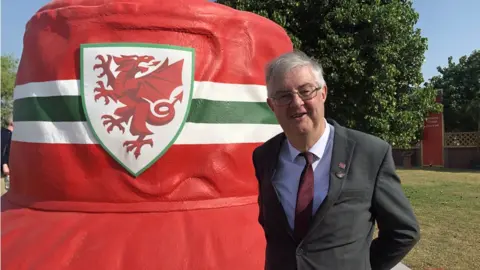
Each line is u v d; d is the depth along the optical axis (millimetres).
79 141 3348
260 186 2117
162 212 3316
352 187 1826
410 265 5000
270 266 1973
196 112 3449
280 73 1856
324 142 1948
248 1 9297
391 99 9930
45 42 3576
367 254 1882
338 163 1871
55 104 3428
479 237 6242
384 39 9211
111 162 3328
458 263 5078
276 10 9273
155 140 3326
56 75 3436
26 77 3711
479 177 14703
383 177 1866
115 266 2965
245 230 3361
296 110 1840
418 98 11953
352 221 1819
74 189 3357
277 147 2072
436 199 9688
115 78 3336
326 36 9242
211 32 3570
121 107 3314
